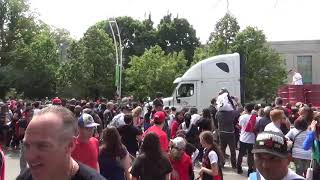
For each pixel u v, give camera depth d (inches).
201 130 498.0
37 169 96.6
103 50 2177.7
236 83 1044.5
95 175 104.7
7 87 2399.1
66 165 99.0
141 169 249.4
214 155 295.9
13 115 839.1
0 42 2493.8
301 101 848.3
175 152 289.7
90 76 2162.9
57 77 2192.4
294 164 415.5
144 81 2202.3
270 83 2246.6
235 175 534.3
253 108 542.9
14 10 2502.5
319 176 344.2
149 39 3051.2
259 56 2226.9
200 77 1052.5
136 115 523.8
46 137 94.7
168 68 2182.6
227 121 573.9
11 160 690.8
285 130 477.7
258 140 126.0
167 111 747.4
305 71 3422.7
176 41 3051.2
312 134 345.1
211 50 2228.1
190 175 293.9
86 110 468.4
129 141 402.9
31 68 2389.3
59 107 101.1
